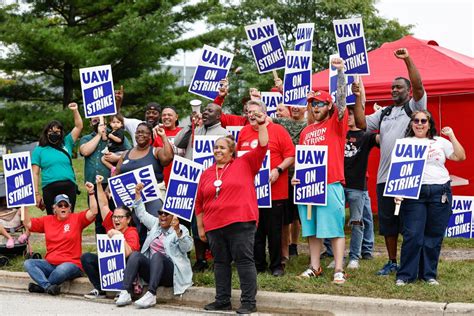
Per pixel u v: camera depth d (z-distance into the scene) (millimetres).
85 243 11266
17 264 9711
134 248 8305
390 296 7309
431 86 11773
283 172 8445
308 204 8016
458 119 11789
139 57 27344
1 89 28453
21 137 27672
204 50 9969
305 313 7340
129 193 8727
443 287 7512
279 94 10523
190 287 8109
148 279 8227
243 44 41594
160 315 7383
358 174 8844
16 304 8023
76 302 8148
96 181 9008
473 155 11688
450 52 13516
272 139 8523
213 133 8859
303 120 9406
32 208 15820
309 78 9234
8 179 9133
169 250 8031
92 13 28969
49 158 9828
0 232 9906
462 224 9508
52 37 25359
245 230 7363
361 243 8852
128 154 9211
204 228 7637
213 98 9992
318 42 42219
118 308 7777
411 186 7648
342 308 7258
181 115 29094
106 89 9836
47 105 28859
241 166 7477
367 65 8320
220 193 7422
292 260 9336
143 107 29359
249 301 7355
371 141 8906
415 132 7875
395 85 8352
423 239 7781
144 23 26047
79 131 10320
